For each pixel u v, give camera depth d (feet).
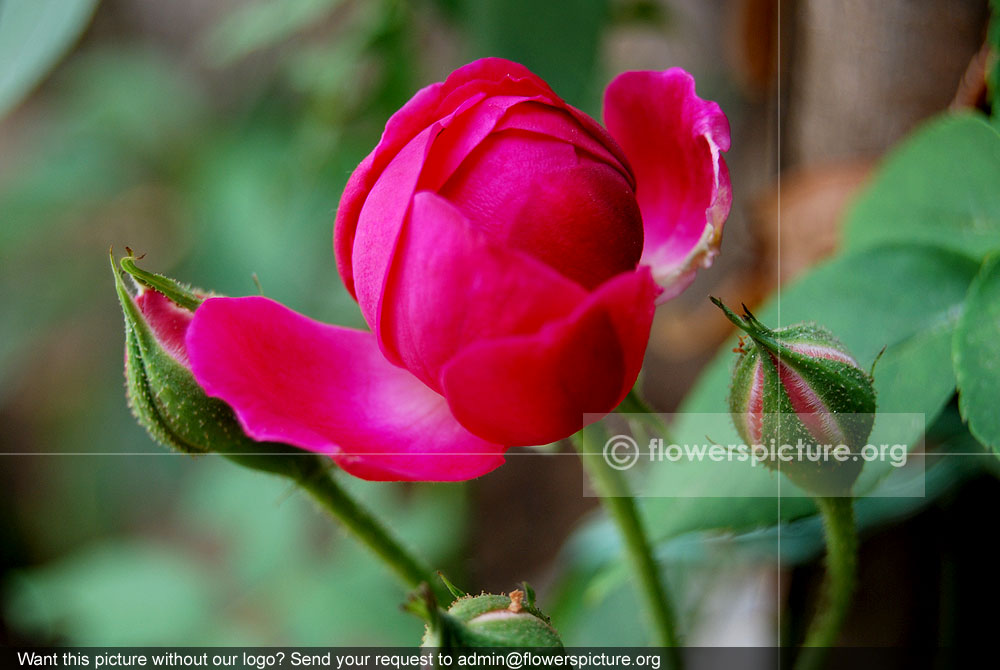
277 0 2.07
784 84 1.52
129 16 3.29
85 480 2.98
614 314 1.24
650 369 2.26
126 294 1.36
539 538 2.57
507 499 2.61
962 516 1.49
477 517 2.60
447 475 1.31
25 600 2.63
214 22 3.21
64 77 3.37
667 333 1.89
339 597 2.24
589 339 1.24
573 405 1.26
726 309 1.29
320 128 1.92
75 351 3.36
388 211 1.27
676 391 2.23
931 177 1.38
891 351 1.36
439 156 1.27
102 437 2.84
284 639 2.23
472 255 1.24
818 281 1.38
